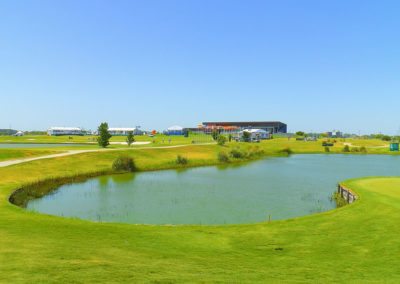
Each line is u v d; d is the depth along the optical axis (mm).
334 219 21219
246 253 16016
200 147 95000
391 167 69875
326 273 13312
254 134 169875
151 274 11484
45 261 11953
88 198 35750
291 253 16000
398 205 23516
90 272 11086
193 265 13445
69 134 188875
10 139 133625
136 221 26703
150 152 75375
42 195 36906
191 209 31000
